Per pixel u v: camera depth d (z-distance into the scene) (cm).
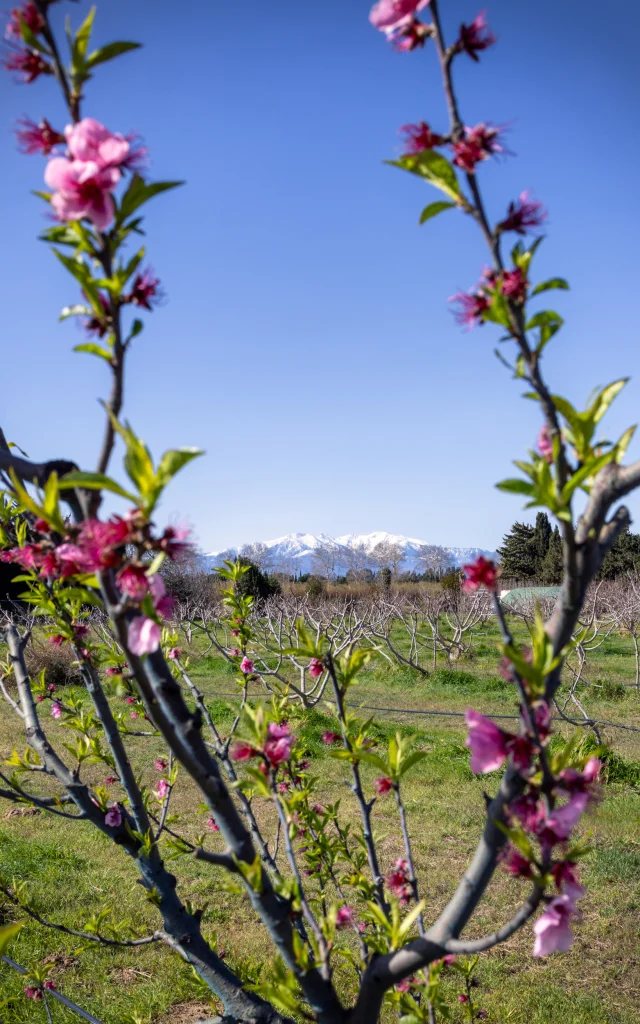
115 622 100
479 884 111
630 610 1520
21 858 607
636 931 518
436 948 114
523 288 102
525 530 3828
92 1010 414
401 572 5269
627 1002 440
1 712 1038
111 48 108
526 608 1398
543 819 105
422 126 111
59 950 480
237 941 493
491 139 106
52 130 113
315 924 141
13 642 224
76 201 102
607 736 966
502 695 1316
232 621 340
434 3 111
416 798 786
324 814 240
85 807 198
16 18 108
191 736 119
